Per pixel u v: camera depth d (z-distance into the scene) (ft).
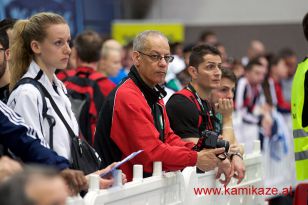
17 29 18.47
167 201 19.43
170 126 23.07
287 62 55.01
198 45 23.94
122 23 60.59
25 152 16.28
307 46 71.61
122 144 19.90
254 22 72.23
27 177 9.79
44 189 9.74
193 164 19.70
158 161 19.26
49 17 18.13
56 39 17.97
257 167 24.91
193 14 72.90
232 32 72.54
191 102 23.11
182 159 19.51
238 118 42.16
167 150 19.40
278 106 48.03
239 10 72.49
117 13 68.85
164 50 20.29
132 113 19.53
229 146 20.83
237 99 42.57
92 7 65.10
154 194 18.71
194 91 23.62
